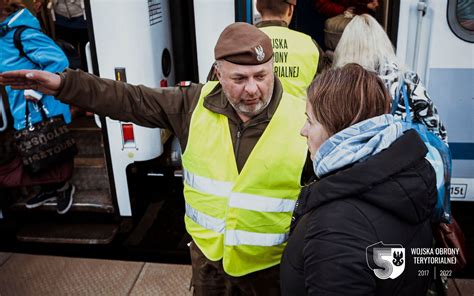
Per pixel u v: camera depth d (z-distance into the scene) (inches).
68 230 136.1
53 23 166.4
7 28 112.6
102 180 143.5
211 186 70.6
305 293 48.5
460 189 122.6
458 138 117.8
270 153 67.7
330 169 45.8
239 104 65.1
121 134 123.6
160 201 149.9
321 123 47.2
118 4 111.3
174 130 75.0
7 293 116.2
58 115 122.9
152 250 129.2
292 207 70.4
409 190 43.4
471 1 106.0
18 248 132.9
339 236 42.8
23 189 147.7
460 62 111.0
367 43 83.4
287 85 98.0
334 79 47.0
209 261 76.8
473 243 124.2
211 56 115.2
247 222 69.6
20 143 120.4
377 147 44.5
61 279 120.6
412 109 82.2
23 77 65.4
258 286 75.7
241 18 110.9
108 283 118.6
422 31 109.3
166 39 129.9
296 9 166.9
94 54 115.8
